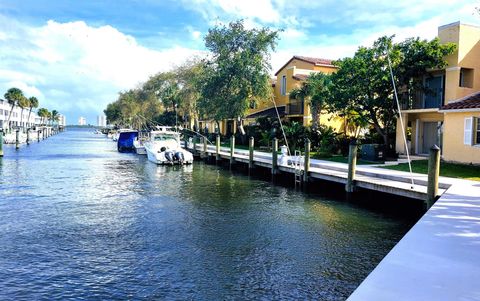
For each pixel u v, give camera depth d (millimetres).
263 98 39219
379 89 24781
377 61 24422
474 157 20203
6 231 11852
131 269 9039
